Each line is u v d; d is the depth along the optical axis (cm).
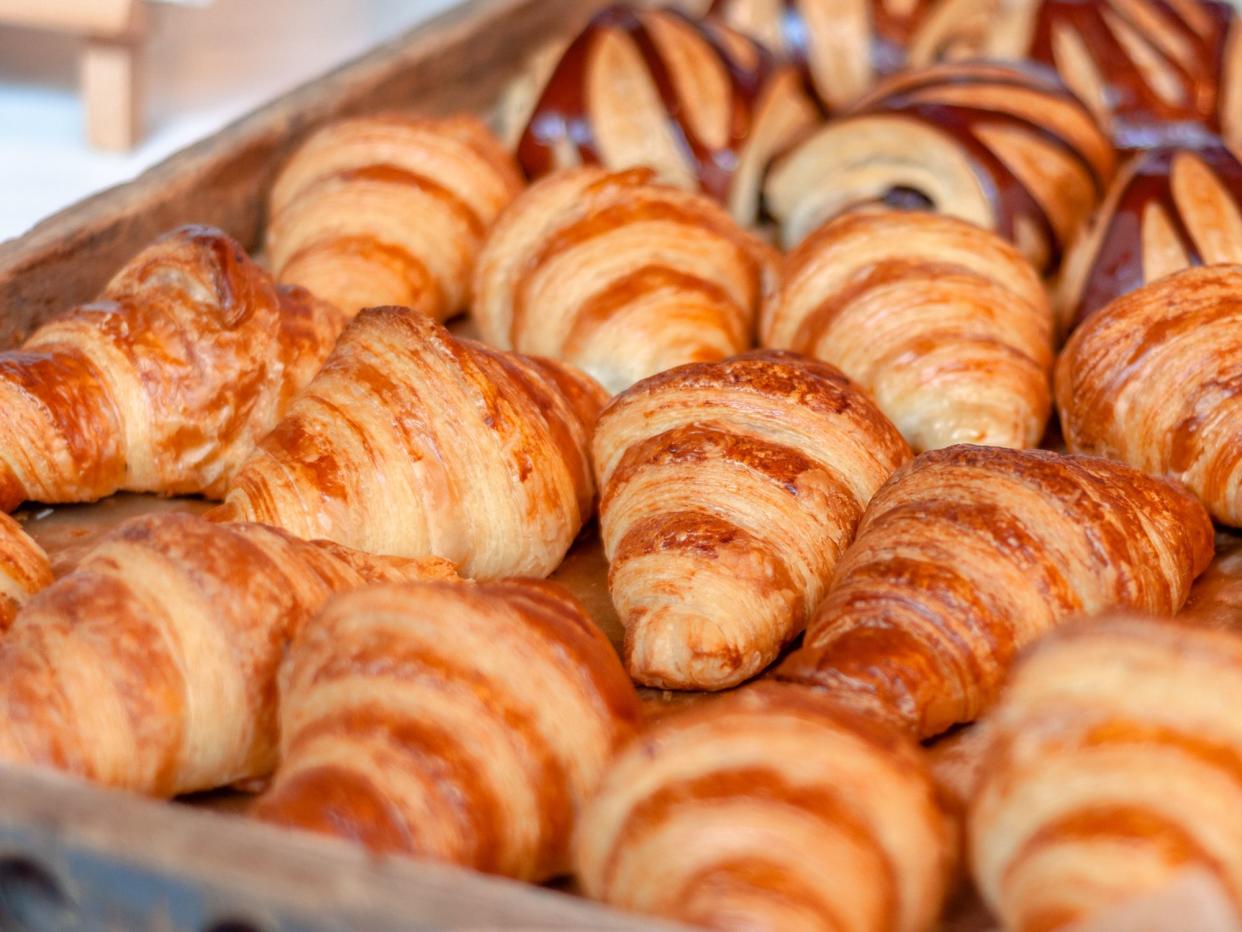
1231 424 65
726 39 85
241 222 82
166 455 67
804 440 63
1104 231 74
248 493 62
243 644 55
